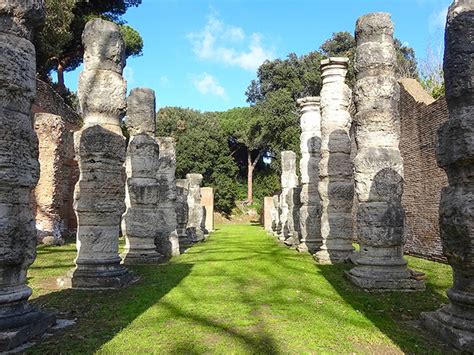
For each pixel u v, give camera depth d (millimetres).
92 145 8797
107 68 9297
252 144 45688
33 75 5430
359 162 9117
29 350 4730
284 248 16844
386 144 9109
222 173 47250
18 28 5262
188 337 5309
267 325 5859
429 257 13492
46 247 16453
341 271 10656
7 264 4949
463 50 5395
